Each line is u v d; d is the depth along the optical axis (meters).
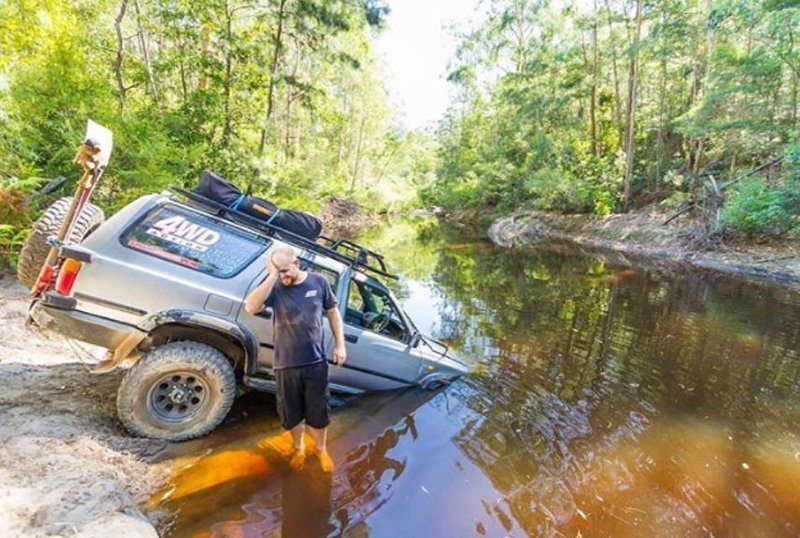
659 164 24.83
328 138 38.28
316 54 21.72
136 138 10.59
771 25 15.84
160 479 3.01
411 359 4.91
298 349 3.25
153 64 17.69
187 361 3.36
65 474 2.69
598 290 10.97
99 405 3.68
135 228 3.57
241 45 19.45
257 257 3.87
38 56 10.21
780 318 8.58
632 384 5.50
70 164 9.11
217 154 16.69
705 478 3.65
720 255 15.79
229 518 2.74
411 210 49.22
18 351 4.33
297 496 3.02
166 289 3.48
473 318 8.23
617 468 3.73
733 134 18.80
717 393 5.31
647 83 27.23
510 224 28.11
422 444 3.88
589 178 25.81
